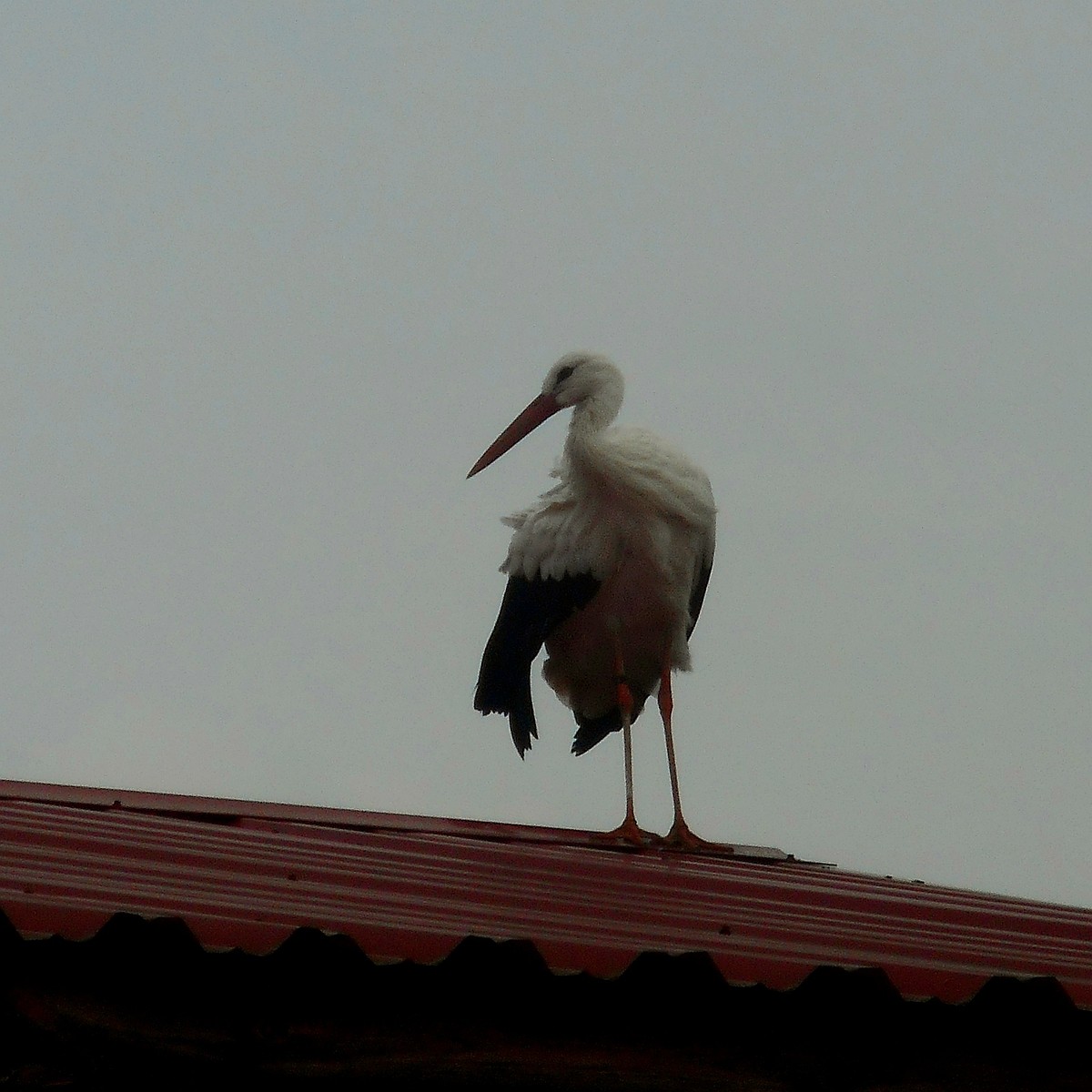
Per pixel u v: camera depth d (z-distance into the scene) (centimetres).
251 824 1297
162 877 934
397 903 950
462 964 829
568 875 1152
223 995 805
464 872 1110
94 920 774
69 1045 778
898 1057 879
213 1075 795
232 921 804
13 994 775
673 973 845
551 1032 841
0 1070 769
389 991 825
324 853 1119
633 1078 843
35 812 1163
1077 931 1181
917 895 1313
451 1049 824
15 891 829
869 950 973
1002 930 1143
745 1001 866
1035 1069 891
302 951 809
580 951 845
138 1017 790
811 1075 866
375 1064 813
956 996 868
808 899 1173
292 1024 809
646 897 1091
